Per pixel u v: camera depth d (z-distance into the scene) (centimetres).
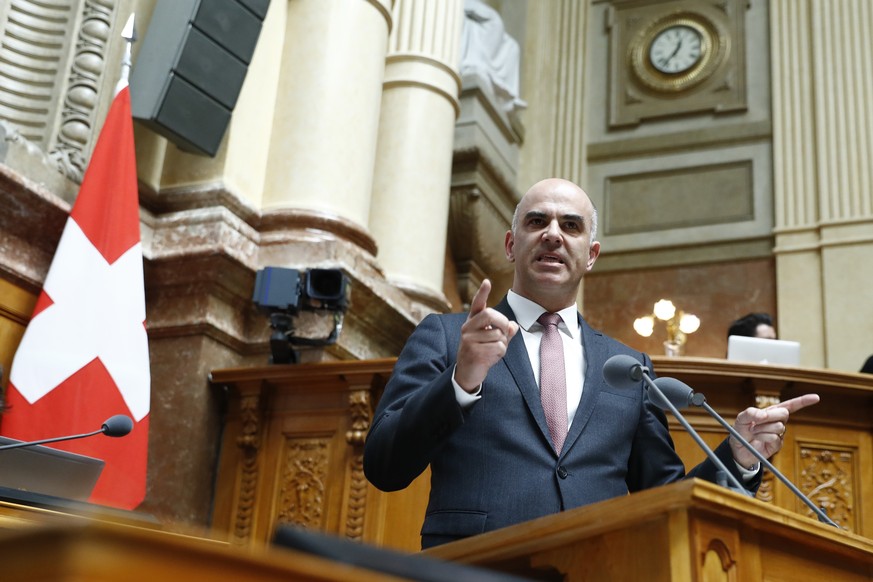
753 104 894
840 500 392
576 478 197
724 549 130
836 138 837
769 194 860
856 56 852
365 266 480
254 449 429
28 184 384
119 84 420
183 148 456
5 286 384
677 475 207
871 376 396
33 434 362
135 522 176
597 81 950
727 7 931
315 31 518
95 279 389
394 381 209
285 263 459
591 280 886
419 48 630
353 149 506
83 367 375
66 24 447
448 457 201
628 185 906
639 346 850
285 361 438
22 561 69
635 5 966
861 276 790
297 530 87
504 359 211
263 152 497
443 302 586
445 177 621
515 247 229
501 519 190
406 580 87
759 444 181
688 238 870
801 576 140
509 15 923
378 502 405
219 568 74
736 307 834
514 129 872
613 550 134
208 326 438
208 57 450
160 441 425
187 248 440
